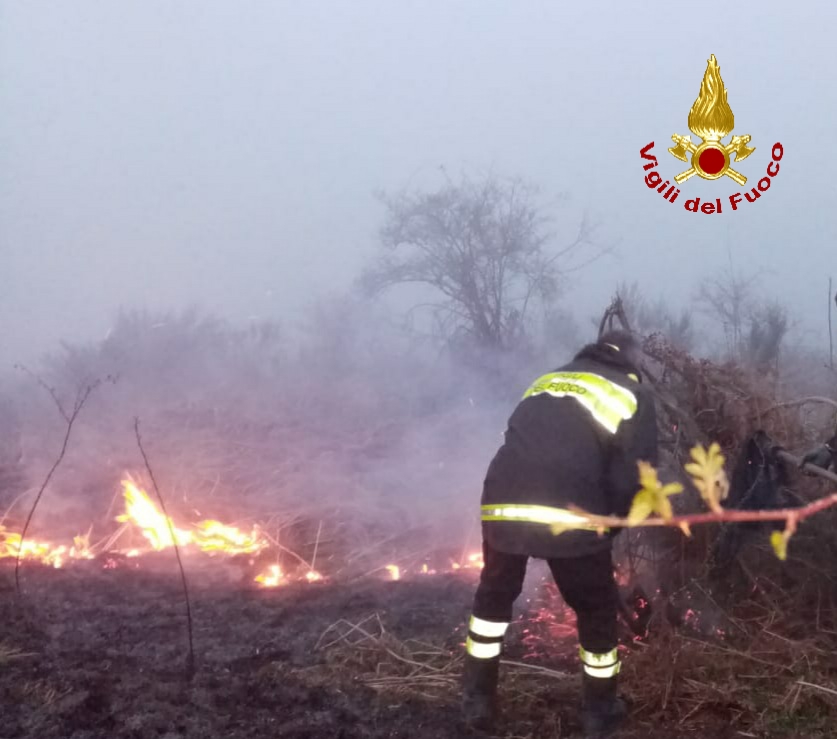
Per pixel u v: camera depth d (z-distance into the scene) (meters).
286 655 5.05
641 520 1.27
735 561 5.14
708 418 5.24
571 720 4.30
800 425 5.38
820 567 5.05
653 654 4.66
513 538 4.01
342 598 6.04
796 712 4.25
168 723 4.20
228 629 5.46
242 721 4.28
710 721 4.23
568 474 4.01
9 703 4.38
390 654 4.98
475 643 4.20
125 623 5.54
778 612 4.99
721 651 4.73
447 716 4.36
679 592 5.07
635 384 4.21
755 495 4.93
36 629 5.33
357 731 4.20
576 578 4.07
